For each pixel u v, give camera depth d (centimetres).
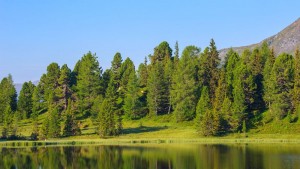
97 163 9644
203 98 16938
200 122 15438
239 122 15575
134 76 19200
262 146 12225
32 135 16512
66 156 11006
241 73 17300
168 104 19425
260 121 15988
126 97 19950
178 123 17712
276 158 9512
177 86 18288
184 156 10344
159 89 19062
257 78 18000
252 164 8788
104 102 16450
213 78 18975
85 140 15225
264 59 19700
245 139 14138
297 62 16688
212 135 15225
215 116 15288
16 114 19975
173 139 14762
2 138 16725
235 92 15800
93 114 18375
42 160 10312
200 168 8588
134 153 11231
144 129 17088
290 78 16488
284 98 15925
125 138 15650
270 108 16338
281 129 15175
